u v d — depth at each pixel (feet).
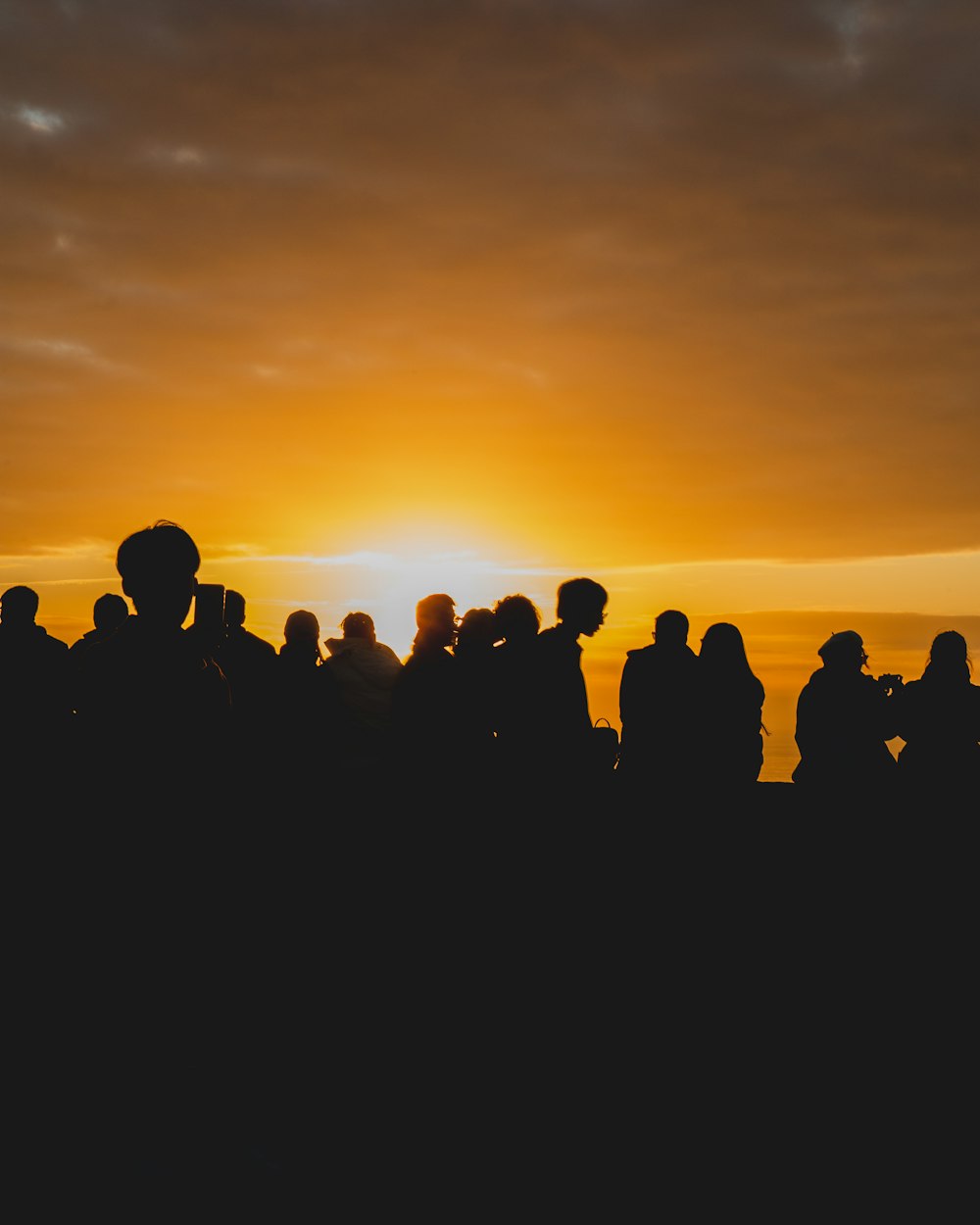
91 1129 11.17
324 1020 18.03
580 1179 12.92
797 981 20.81
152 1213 10.86
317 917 23.22
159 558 10.81
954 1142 14.15
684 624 24.91
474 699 21.38
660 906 24.31
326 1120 14.26
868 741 26.94
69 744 10.77
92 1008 10.87
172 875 10.70
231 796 11.17
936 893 25.96
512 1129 14.28
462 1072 16.16
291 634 26.03
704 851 24.39
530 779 21.61
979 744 26.18
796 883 27.45
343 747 25.70
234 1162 11.51
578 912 22.80
